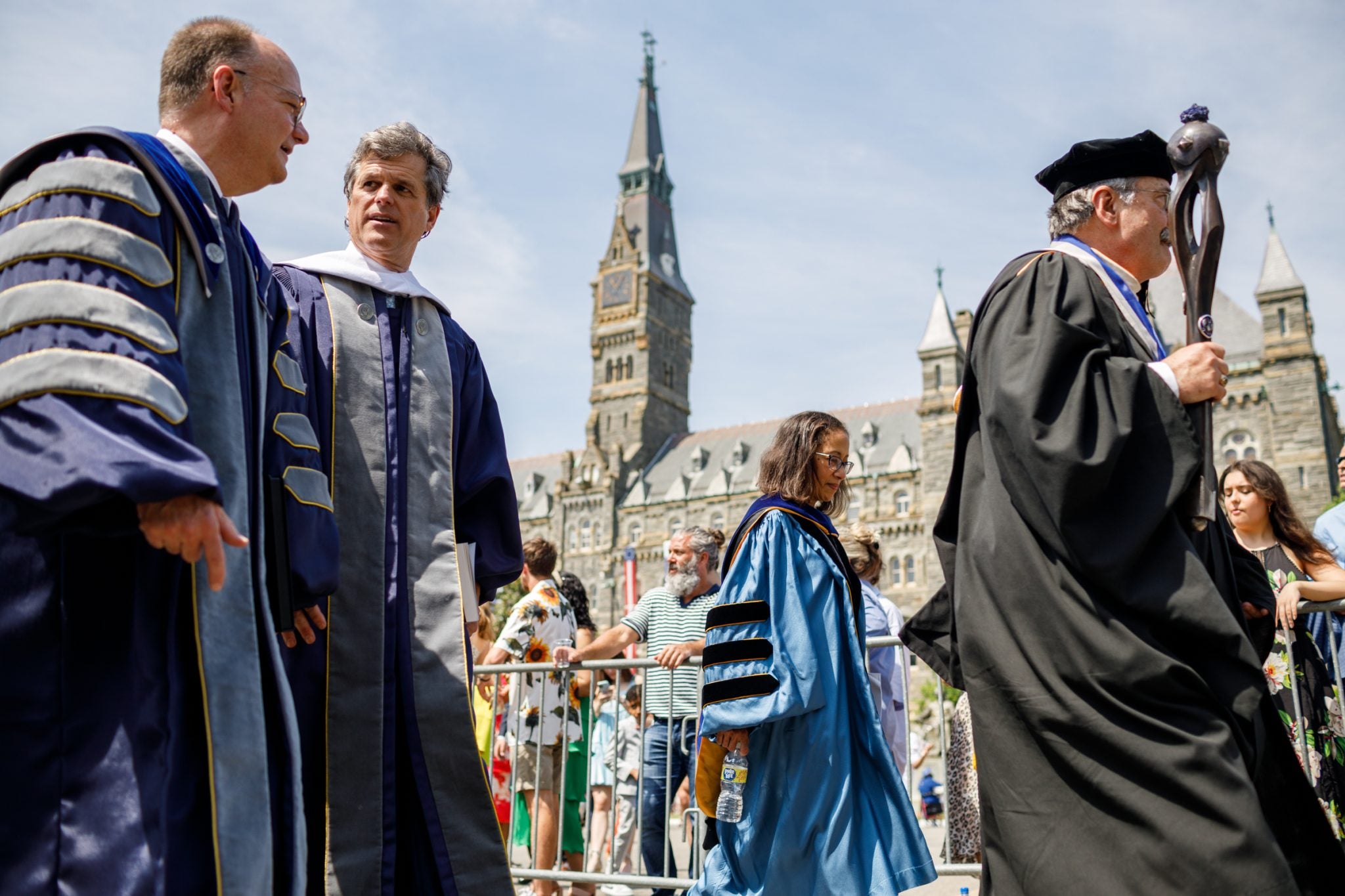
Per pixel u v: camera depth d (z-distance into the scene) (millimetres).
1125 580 2904
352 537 3584
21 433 2297
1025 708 2941
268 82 3309
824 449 5023
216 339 2867
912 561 68188
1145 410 3025
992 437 3100
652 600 7918
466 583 4074
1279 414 55844
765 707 4402
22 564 2523
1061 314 3227
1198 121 3258
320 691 3422
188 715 2559
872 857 4375
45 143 2715
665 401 88562
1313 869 2980
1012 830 2922
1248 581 3604
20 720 2445
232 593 2719
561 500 83625
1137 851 2730
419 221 4195
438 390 3951
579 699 7988
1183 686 2822
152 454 2285
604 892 8297
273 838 2641
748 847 4477
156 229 2703
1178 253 3229
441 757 3479
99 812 2393
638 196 93625
